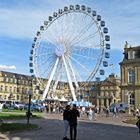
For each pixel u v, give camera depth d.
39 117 52.16
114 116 67.19
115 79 170.50
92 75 73.81
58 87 99.12
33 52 82.25
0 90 161.38
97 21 74.44
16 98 168.88
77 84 76.38
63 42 77.56
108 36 73.75
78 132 27.95
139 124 29.36
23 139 21.77
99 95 172.75
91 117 51.84
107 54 73.19
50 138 22.61
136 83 92.94
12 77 168.75
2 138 21.97
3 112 66.38
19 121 40.94
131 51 95.75
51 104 81.00
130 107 92.75
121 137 24.33
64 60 76.94
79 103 76.12
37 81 82.75
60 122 41.66
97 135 25.55
